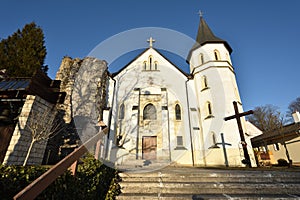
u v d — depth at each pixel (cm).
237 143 1185
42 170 264
